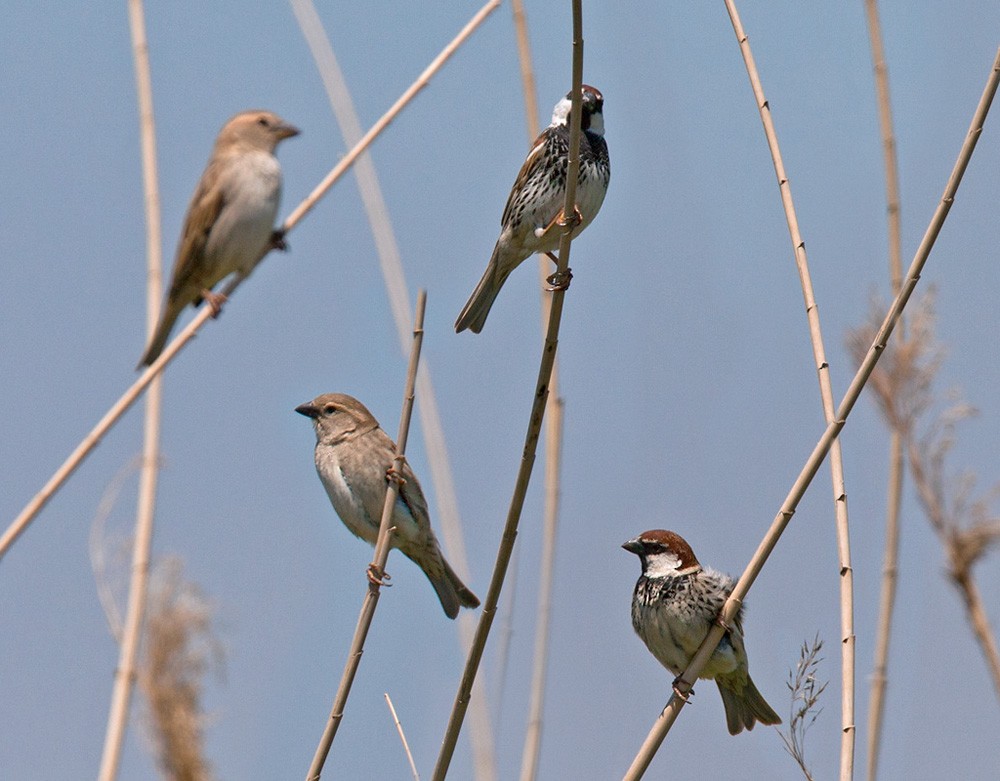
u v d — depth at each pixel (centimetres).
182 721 850
